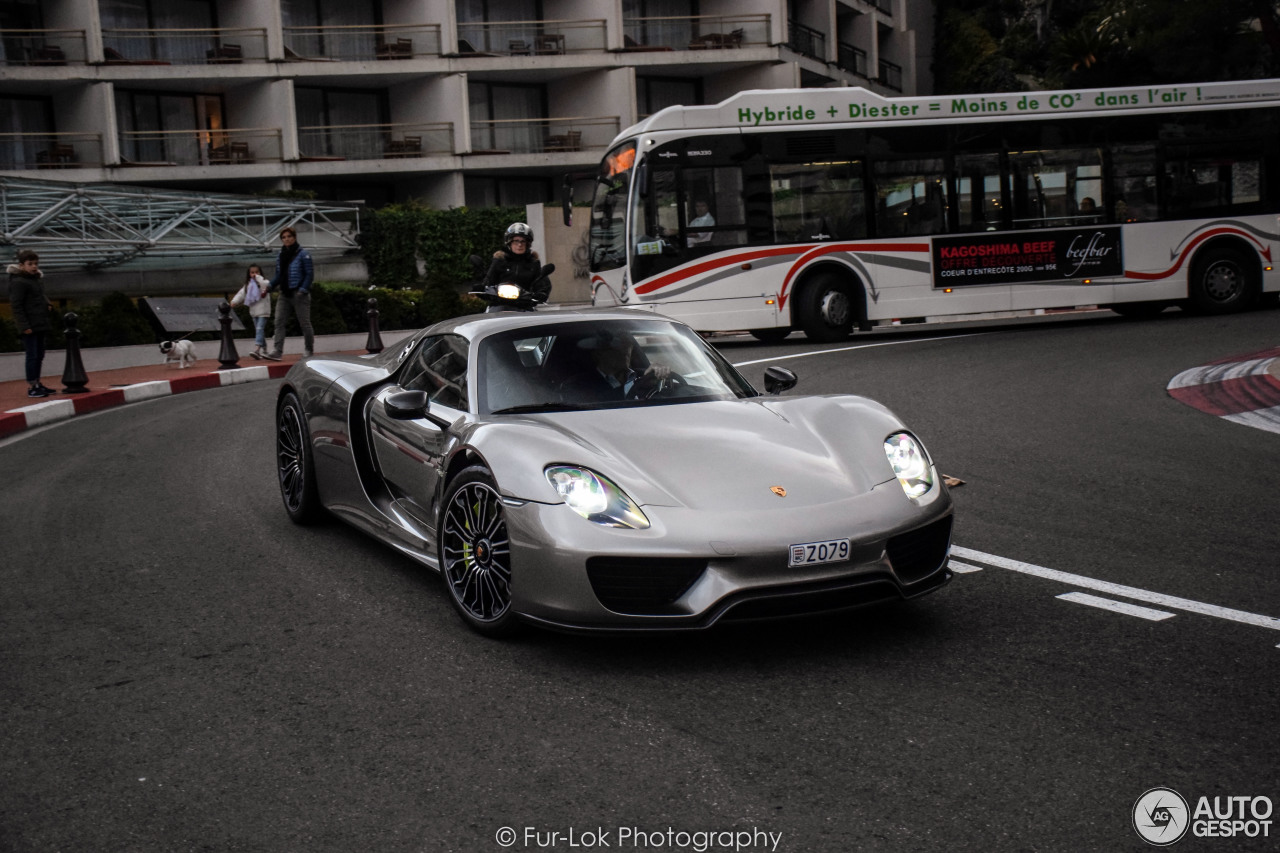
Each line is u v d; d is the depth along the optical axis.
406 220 35.56
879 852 2.49
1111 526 5.55
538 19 39.72
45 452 9.09
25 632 4.30
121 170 34.69
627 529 3.64
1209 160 16.67
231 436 9.54
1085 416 8.95
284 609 4.50
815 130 15.35
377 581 4.88
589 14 39.16
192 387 14.65
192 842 2.62
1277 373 10.32
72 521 6.30
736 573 3.60
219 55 35.66
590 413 4.40
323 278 33.84
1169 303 17.70
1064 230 16.16
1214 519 5.63
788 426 4.35
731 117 15.16
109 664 3.91
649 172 14.99
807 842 2.54
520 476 3.86
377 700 3.49
